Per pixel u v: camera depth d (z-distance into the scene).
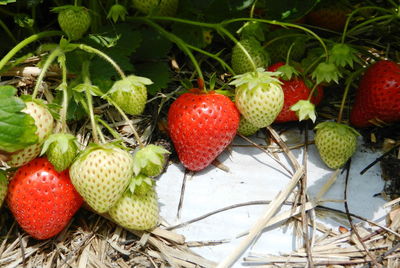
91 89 0.31
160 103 0.36
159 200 0.32
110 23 0.37
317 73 0.34
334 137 0.32
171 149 0.34
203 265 0.29
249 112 0.32
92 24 0.36
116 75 0.34
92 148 0.28
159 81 0.36
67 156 0.28
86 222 0.31
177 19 0.36
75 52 0.34
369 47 0.41
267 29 0.37
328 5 0.41
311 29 0.42
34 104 0.28
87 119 0.35
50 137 0.27
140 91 0.31
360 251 0.30
